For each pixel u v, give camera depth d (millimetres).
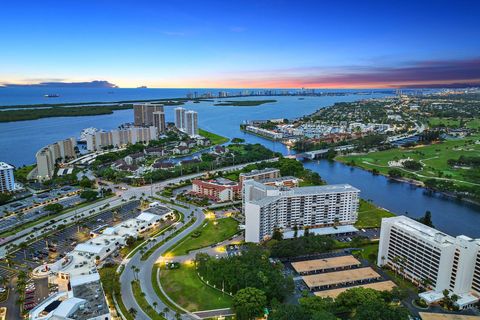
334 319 193125
